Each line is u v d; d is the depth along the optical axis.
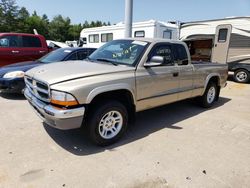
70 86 2.98
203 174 2.91
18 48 7.84
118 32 13.80
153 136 3.98
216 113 5.49
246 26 9.61
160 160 3.19
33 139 3.65
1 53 7.45
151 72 3.92
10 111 4.89
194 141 3.85
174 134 4.11
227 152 3.51
